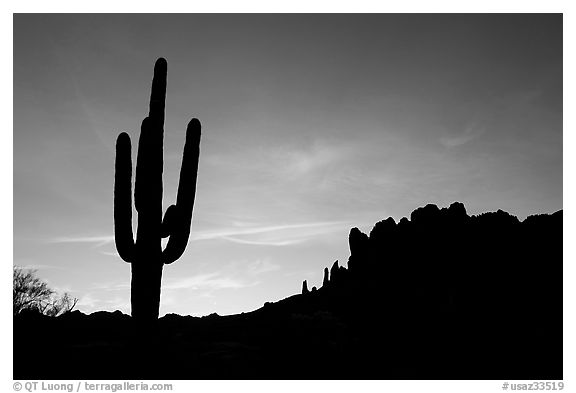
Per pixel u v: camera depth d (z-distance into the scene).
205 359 15.18
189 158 11.66
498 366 16.05
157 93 11.63
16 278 31.39
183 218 11.47
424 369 15.80
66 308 34.16
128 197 11.27
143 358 10.73
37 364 12.96
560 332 20.00
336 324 21.38
